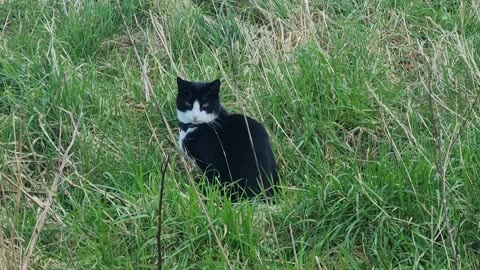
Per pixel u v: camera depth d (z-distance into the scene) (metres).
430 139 3.49
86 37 4.04
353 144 3.61
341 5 4.26
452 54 3.88
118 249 3.12
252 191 3.37
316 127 3.61
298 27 4.11
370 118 3.65
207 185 3.38
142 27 4.16
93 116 3.69
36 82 3.76
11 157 3.50
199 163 3.45
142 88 3.80
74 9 4.12
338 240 3.16
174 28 4.06
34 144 3.57
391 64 3.94
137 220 3.19
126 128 3.62
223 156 3.41
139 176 3.33
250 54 3.94
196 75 3.85
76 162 3.49
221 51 4.00
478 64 3.86
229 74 3.84
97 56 4.04
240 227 3.12
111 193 3.32
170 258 3.06
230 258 3.08
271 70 3.80
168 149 3.59
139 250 3.07
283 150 3.54
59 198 3.36
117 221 3.16
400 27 4.13
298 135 3.62
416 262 3.03
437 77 3.76
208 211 3.14
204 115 3.41
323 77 3.75
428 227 3.14
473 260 3.06
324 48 4.05
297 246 3.14
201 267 3.05
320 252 3.12
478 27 4.11
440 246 3.11
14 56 3.93
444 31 3.97
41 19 4.16
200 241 3.12
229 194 3.42
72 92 3.69
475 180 3.22
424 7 4.24
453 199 3.18
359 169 3.40
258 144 3.40
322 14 4.11
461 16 4.09
